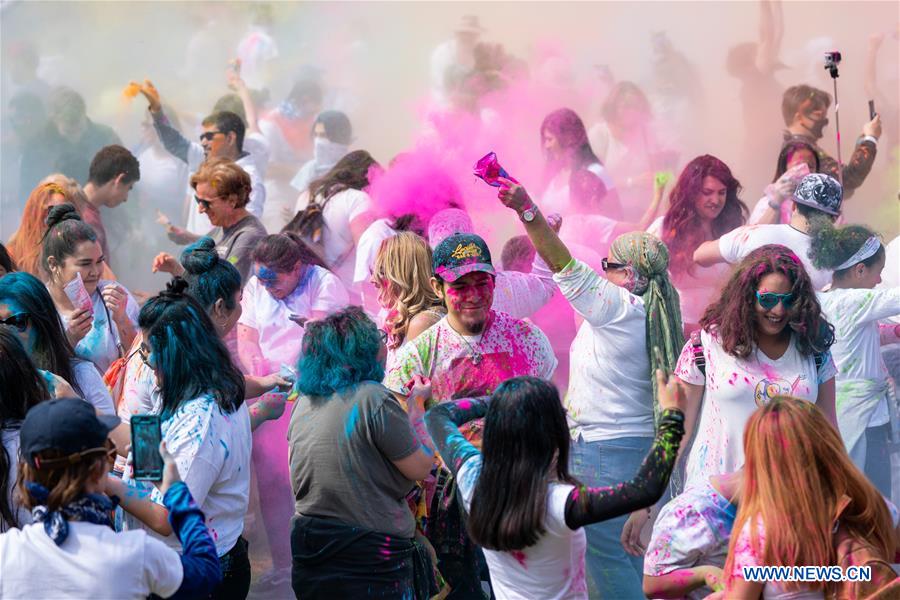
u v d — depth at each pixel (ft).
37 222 24.12
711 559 12.60
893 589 10.80
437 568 16.16
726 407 15.79
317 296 22.57
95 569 10.64
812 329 15.40
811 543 10.94
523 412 11.53
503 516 11.51
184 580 11.12
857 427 20.11
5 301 14.82
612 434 18.11
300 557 14.40
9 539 10.69
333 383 14.23
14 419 13.19
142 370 15.65
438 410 13.38
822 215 21.42
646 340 17.89
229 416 14.11
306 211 26.89
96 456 10.82
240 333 22.75
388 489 14.34
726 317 15.61
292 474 14.61
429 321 17.51
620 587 18.31
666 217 26.23
